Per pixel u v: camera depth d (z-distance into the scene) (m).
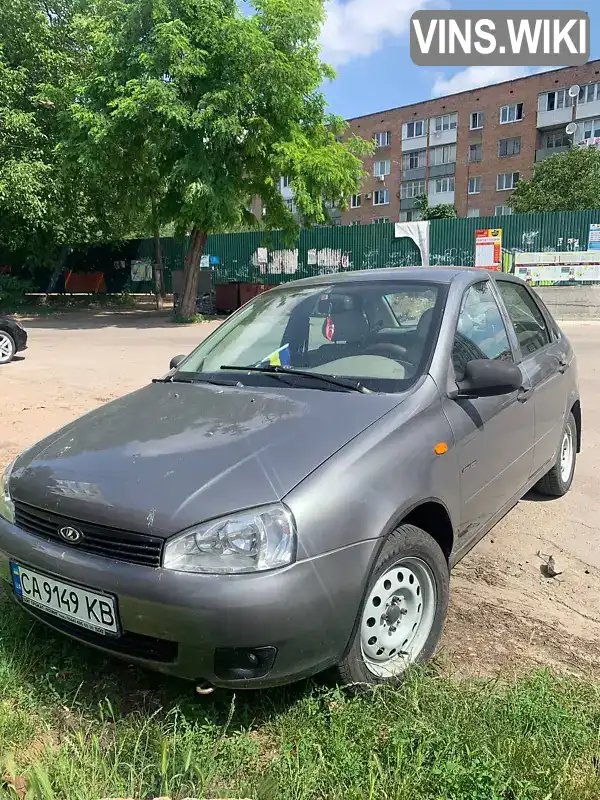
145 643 2.34
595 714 2.46
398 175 60.25
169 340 15.37
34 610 2.67
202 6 16.88
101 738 2.37
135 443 2.76
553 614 3.34
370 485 2.47
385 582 2.59
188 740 2.28
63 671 2.74
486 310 3.83
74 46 22.53
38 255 25.89
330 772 2.16
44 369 10.89
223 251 25.91
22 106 21.67
